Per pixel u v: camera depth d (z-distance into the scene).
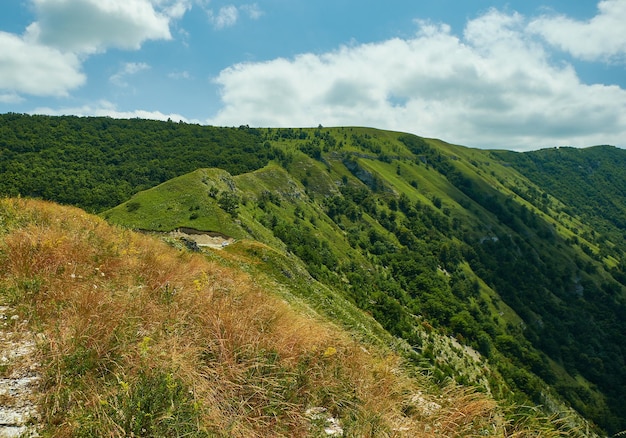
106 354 4.29
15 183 100.38
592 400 90.62
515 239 182.50
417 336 57.75
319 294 30.67
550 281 156.75
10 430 3.24
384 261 133.88
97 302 5.35
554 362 111.62
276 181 148.88
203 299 6.59
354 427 4.45
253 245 33.41
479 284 140.62
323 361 5.79
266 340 5.57
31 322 4.91
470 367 58.59
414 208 187.62
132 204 86.06
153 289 6.80
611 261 191.38
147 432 3.39
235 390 4.43
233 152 186.50
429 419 4.90
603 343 128.12
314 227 132.75
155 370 3.95
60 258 6.83
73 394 3.66
